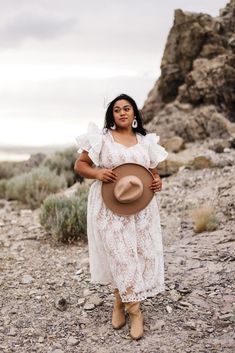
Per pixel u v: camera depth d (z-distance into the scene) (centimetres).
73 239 721
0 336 437
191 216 791
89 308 487
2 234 792
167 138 1482
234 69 1428
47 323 461
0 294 531
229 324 439
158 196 945
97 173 412
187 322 447
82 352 407
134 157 419
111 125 432
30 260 648
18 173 1655
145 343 416
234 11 1594
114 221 416
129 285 412
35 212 986
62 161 1434
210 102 1472
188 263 592
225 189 855
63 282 560
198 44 1557
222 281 532
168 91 1644
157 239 434
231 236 666
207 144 1355
